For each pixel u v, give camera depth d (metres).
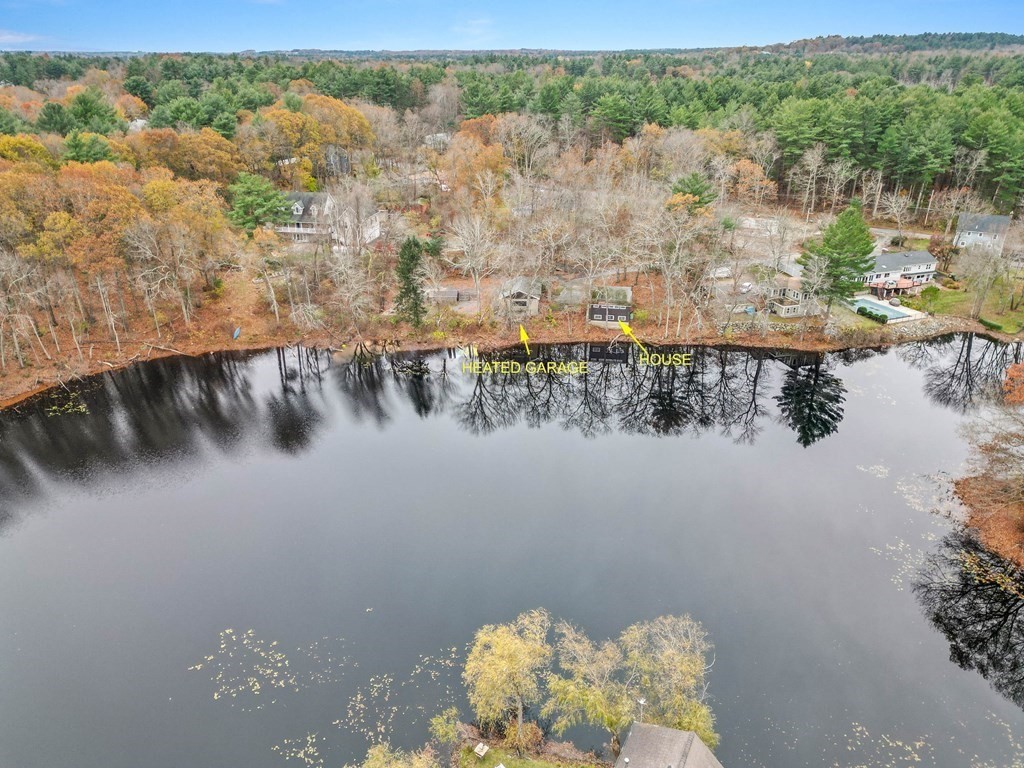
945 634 39.59
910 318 83.38
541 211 94.69
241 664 38.22
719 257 84.25
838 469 56.16
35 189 70.19
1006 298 85.44
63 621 41.16
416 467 57.78
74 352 74.44
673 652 33.31
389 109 141.75
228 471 56.81
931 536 47.59
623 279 93.19
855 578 44.03
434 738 33.56
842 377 72.44
